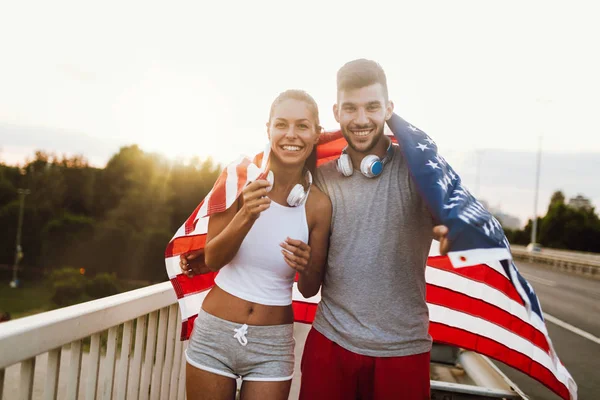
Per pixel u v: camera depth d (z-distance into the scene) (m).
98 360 1.92
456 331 2.52
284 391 2.00
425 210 2.04
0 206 89.38
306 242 2.05
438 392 2.36
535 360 2.32
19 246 79.38
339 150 2.27
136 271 79.31
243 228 1.87
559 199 84.06
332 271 2.07
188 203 83.81
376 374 1.98
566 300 13.79
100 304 1.90
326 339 2.06
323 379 2.05
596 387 5.51
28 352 1.49
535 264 35.88
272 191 2.05
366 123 1.98
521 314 2.35
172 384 2.62
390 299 2.01
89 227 81.25
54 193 87.50
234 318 1.98
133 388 2.21
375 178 2.05
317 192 2.09
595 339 8.13
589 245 73.44
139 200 83.50
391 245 2.01
